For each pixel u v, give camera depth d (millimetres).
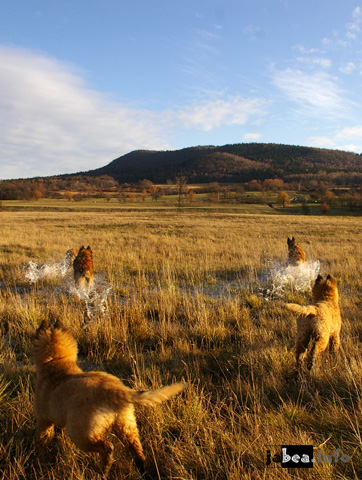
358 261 13500
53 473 2744
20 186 119625
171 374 4512
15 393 4078
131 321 6484
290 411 3488
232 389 3998
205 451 3023
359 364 4273
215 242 20484
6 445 3119
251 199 103188
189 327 6488
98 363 5008
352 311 6883
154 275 11289
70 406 2562
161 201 101750
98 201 105938
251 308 7871
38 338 3137
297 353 4578
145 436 3225
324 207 74562
